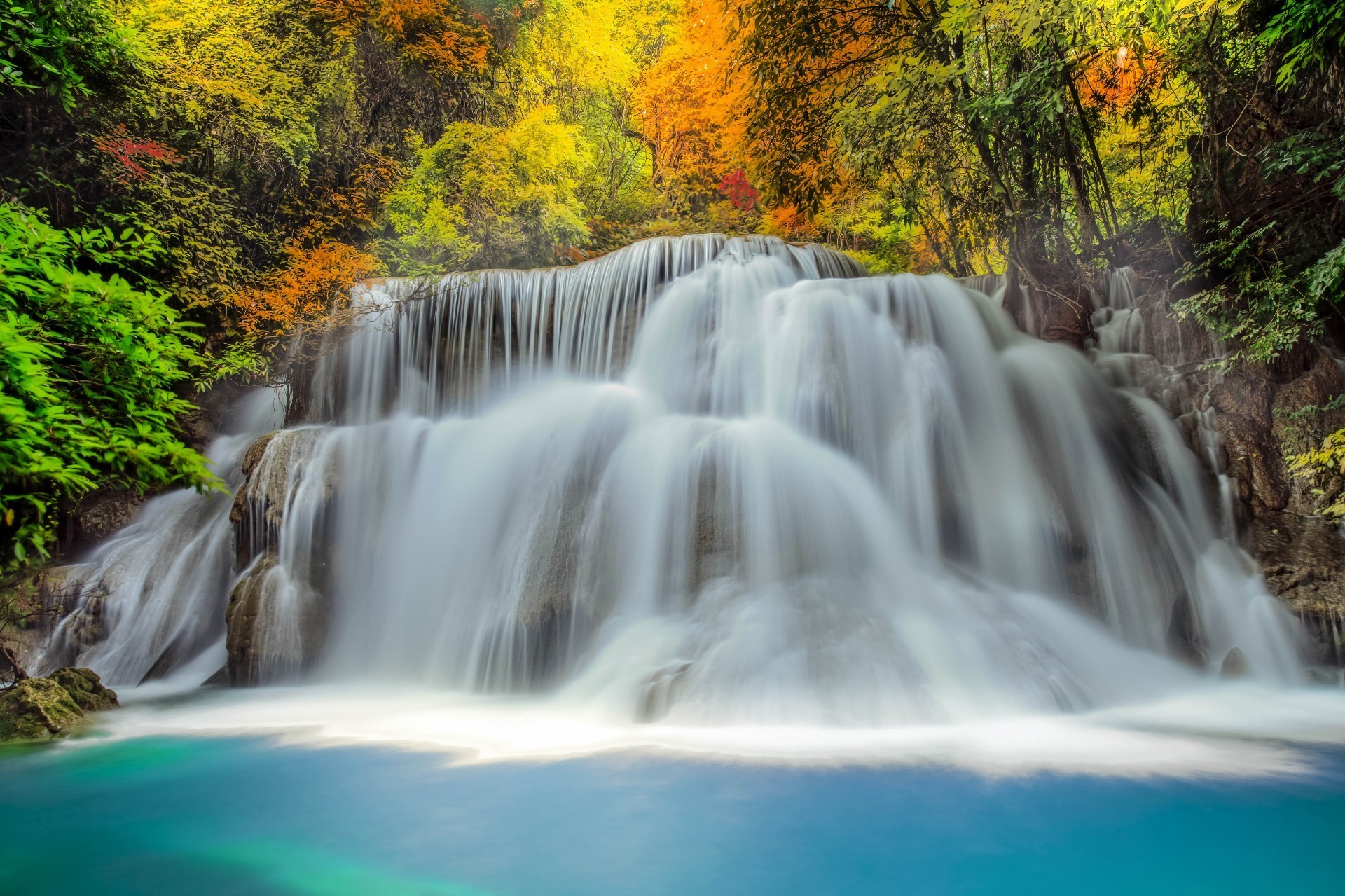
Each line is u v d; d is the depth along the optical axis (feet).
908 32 43.83
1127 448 29.71
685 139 85.10
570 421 30.30
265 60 50.67
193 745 18.45
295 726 20.29
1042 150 38.93
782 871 11.05
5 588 30.58
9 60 29.35
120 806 14.30
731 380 31.68
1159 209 42.63
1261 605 25.21
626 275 36.81
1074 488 27.20
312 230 49.03
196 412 43.27
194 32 46.80
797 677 19.33
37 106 35.94
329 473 29.66
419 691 24.85
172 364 17.35
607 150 78.54
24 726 19.42
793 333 31.17
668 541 24.93
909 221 49.98
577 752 16.99
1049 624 23.08
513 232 55.06
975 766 15.25
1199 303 31.81
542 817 13.23
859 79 47.85
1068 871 10.96
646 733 18.43
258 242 47.44
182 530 35.27
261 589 27.22
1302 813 12.85
